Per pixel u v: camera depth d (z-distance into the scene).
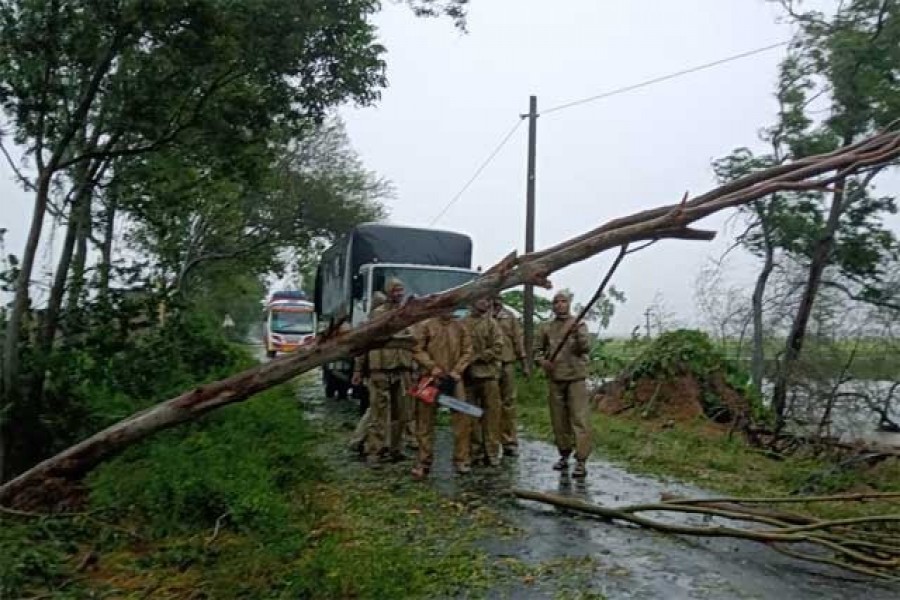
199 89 10.66
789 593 5.74
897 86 13.29
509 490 8.93
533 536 7.11
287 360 7.26
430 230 16.44
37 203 9.62
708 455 11.28
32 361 9.85
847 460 9.82
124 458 8.73
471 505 8.20
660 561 6.45
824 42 13.84
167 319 11.30
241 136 11.35
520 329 11.58
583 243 6.82
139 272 11.02
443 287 14.73
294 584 5.61
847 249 14.23
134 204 12.33
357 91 11.66
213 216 24.08
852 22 13.59
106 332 10.53
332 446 11.87
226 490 7.21
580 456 9.62
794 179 6.85
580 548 6.76
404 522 7.52
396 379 10.62
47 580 5.90
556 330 9.83
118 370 10.58
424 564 6.19
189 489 7.15
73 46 9.16
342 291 17.41
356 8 11.05
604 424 13.75
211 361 11.78
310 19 10.20
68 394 10.08
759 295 15.55
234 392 7.34
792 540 6.41
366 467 10.23
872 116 13.41
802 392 12.38
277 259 32.12
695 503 7.44
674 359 14.99
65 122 9.90
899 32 13.12
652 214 6.91
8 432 9.48
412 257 16.11
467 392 10.45
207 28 9.34
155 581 5.91
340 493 8.70
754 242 15.52
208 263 30.59
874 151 6.71
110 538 6.79
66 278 10.66
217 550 6.45
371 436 10.66
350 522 7.49
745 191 6.63
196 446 8.67
